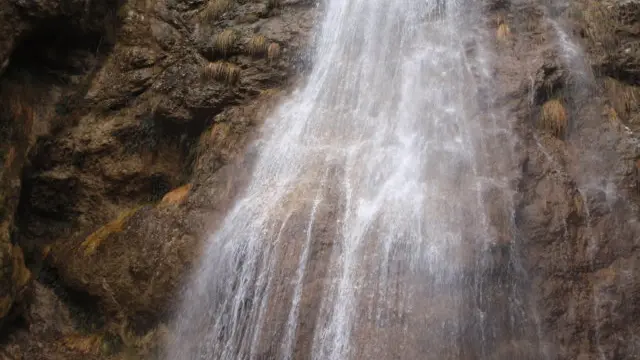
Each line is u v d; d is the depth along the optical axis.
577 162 8.09
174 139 10.19
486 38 9.55
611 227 7.43
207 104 9.97
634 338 6.86
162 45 10.87
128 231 8.91
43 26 9.90
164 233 8.65
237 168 9.03
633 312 6.96
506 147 8.09
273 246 7.46
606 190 7.75
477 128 8.39
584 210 7.52
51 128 10.02
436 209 7.42
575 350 6.78
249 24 10.88
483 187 7.61
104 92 10.52
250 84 10.08
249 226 7.90
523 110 8.52
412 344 6.63
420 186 7.80
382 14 10.29
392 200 7.70
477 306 6.81
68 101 10.36
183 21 11.23
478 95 8.78
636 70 9.37
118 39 10.91
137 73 10.61
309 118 9.30
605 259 7.24
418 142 8.42
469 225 7.23
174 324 8.12
